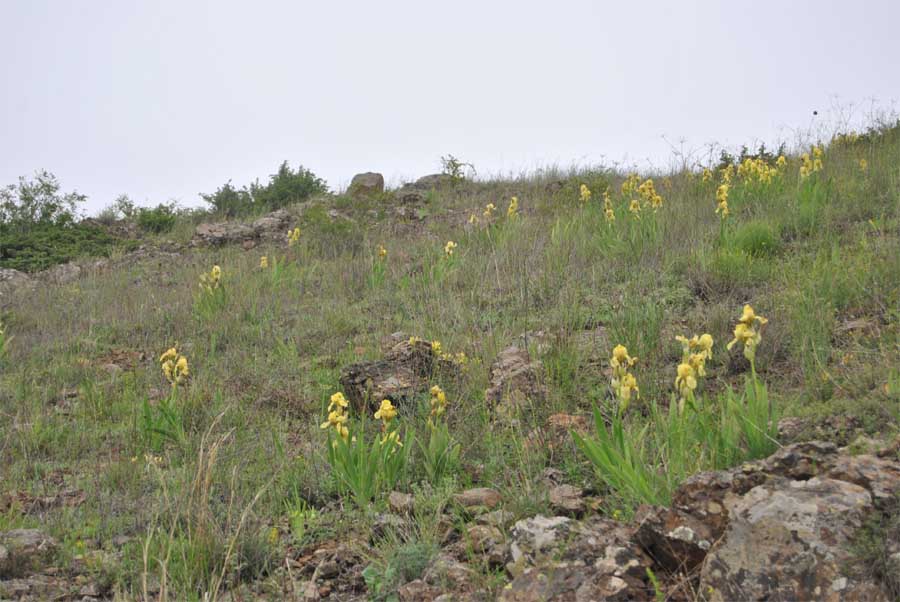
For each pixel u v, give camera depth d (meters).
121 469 5.34
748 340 3.86
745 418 3.70
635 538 3.13
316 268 11.71
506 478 4.47
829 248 7.59
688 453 3.87
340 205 15.97
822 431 3.80
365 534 4.15
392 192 16.95
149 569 3.88
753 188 9.88
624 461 3.68
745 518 2.77
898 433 3.46
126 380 7.58
